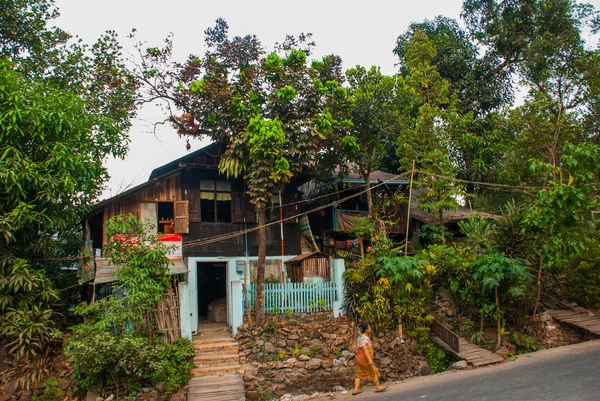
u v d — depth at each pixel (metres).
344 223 21.00
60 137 13.88
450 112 20.86
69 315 15.49
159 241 14.91
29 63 17.56
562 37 23.70
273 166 16.19
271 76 17.20
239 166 16.73
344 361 14.83
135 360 12.59
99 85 18.47
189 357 13.98
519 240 15.77
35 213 13.05
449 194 18.95
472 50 27.19
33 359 13.02
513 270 14.65
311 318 16.30
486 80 27.06
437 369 14.70
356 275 16.38
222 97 16.61
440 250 17.22
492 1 26.47
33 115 13.09
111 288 15.93
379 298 15.43
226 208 19.59
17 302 13.23
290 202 19.70
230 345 14.89
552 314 16.50
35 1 17.84
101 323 12.91
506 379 11.04
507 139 22.98
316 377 14.47
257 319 15.55
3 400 12.33
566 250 14.98
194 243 17.72
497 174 23.09
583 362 11.81
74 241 19.06
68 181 13.16
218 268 20.67
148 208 17.42
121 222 14.09
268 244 19.05
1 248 13.29
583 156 14.47
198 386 12.87
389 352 15.11
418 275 15.34
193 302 17.11
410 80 20.83
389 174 23.84
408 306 15.53
